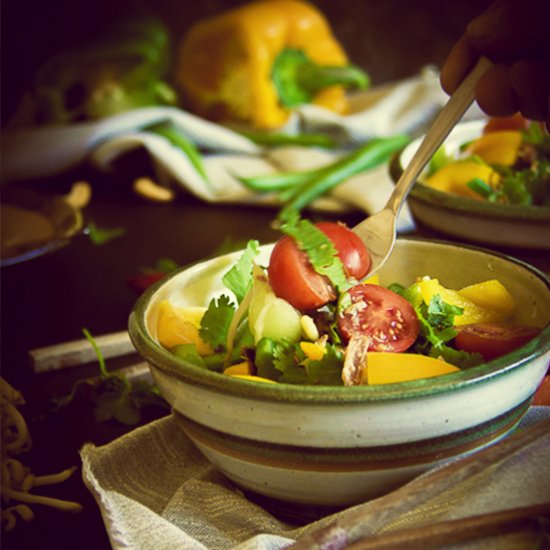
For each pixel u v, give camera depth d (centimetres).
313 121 123
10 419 60
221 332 58
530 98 60
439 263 62
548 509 48
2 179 116
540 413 57
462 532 48
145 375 67
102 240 95
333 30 156
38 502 57
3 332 78
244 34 125
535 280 58
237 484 55
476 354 54
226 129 123
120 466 59
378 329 55
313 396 49
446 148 78
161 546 50
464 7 156
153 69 128
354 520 48
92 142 114
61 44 142
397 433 50
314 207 102
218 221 101
